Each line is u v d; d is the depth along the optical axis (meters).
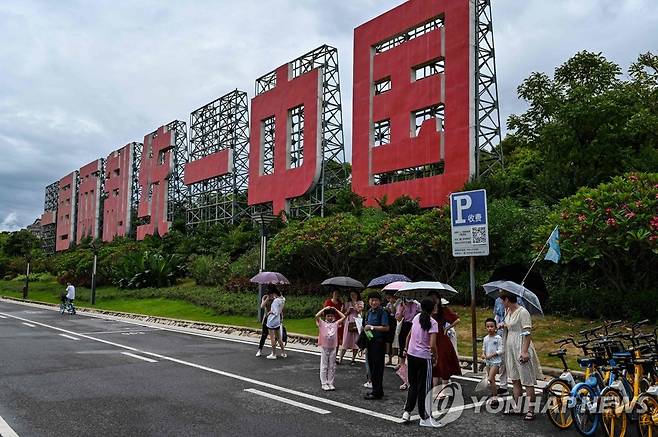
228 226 42.97
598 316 14.68
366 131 31.23
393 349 11.79
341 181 36.12
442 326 8.61
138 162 65.81
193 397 8.43
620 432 6.54
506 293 7.54
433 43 27.66
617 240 12.95
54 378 9.98
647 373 7.17
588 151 20.36
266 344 15.48
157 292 32.19
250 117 42.09
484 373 10.43
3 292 49.12
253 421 7.04
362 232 22.50
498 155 27.03
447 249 18.73
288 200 37.34
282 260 25.80
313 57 37.09
